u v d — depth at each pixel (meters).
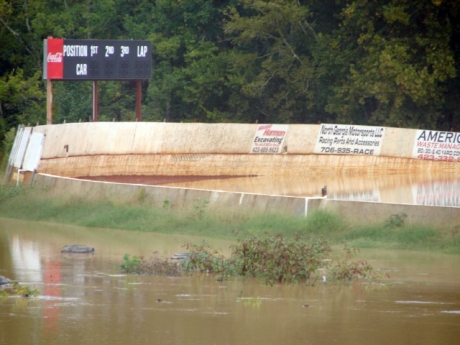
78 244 36.00
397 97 97.19
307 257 29.34
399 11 95.75
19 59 116.50
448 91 104.69
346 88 101.38
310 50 108.81
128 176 70.69
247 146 75.75
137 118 83.56
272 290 26.86
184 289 26.84
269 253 29.23
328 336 20.45
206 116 115.19
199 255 30.84
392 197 58.12
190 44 114.50
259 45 116.94
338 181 71.19
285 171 76.50
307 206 40.09
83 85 106.25
